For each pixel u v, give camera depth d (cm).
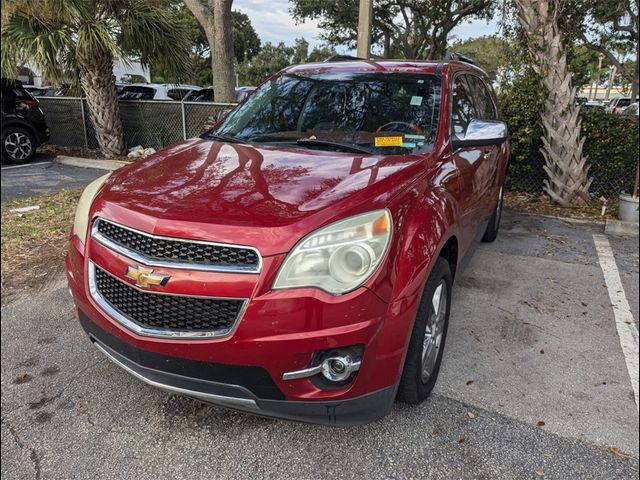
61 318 370
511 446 248
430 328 267
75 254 259
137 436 252
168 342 215
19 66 961
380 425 261
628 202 636
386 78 371
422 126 330
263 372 209
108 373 304
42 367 308
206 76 3916
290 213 216
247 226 209
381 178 253
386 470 232
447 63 393
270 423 262
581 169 726
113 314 234
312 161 281
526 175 798
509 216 697
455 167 316
